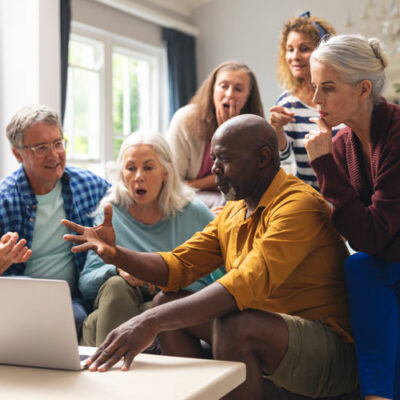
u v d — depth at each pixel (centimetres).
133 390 89
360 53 134
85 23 471
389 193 131
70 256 210
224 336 126
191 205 204
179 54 557
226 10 571
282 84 267
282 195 139
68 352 100
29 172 204
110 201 204
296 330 131
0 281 100
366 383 128
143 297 191
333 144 155
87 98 493
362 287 134
